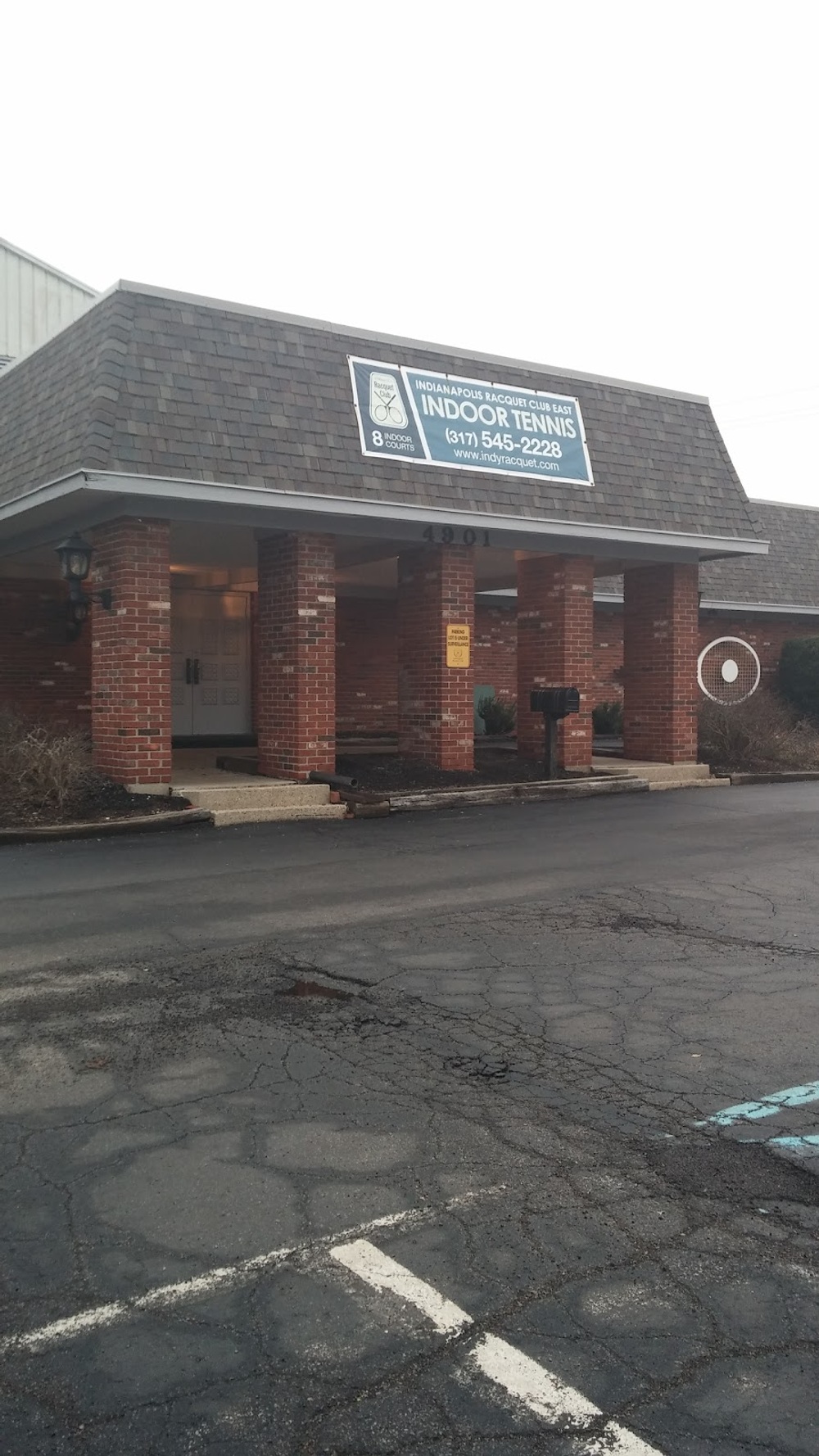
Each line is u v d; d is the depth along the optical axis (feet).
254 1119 15.05
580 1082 16.40
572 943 24.18
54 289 74.90
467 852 35.17
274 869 32.30
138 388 39.99
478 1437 9.00
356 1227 12.24
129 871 31.76
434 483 46.16
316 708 45.73
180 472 39.58
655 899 28.53
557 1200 12.87
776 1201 12.86
